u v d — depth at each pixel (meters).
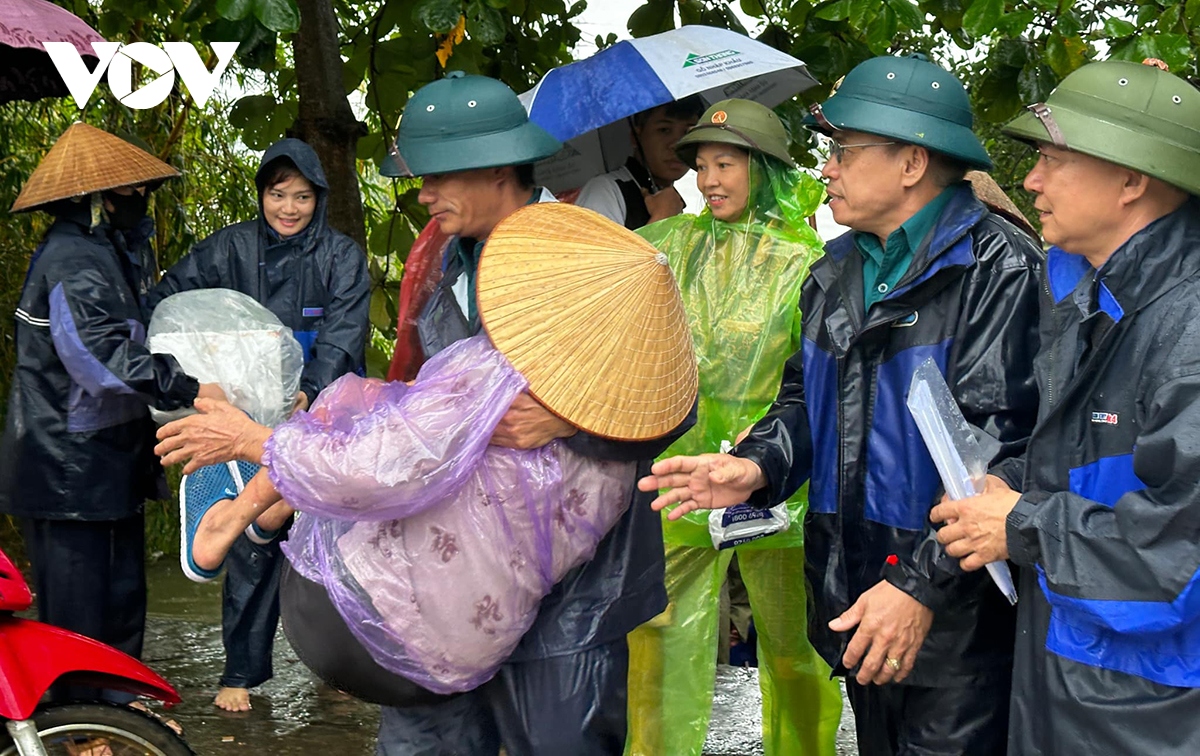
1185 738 2.11
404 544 2.41
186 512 2.90
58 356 3.91
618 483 2.51
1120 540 2.10
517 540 2.42
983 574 2.62
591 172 4.59
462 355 2.41
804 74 4.53
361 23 6.08
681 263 3.72
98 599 4.06
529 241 2.42
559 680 2.56
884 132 2.68
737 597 5.02
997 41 4.52
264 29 4.22
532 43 5.77
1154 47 3.85
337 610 2.43
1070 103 2.25
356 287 4.39
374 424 2.33
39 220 6.93
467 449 2.33
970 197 2.78
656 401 2.42
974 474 2.36
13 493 3.97
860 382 2.82
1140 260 2.22
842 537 2.85
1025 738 2.36
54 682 3.15
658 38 4.27
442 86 2.58
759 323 3.60
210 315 3.86
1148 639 2.14
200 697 4.79
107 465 3.99
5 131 6.75
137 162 4.01
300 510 2.39
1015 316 2.67
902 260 2.80
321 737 4.38
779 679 3.73
